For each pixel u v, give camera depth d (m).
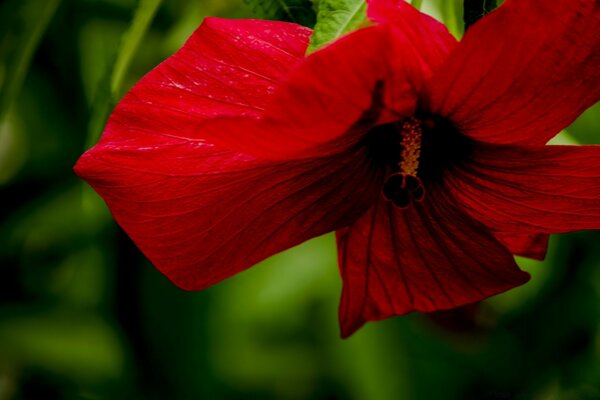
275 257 0.64
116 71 0.47
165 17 0.59
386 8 0.39
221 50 0.41
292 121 0.38
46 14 0.51
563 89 0.40
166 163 0.41
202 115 0.41
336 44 0.37
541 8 0.38
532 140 0.41
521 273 0.44
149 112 0.41
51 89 0.63
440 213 0.45
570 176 0.42
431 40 0.40
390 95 0.40
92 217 0.63
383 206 0.45
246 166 0.42
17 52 0.51
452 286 0.45
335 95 0.38
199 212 0.42
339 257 0.45
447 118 0.42
